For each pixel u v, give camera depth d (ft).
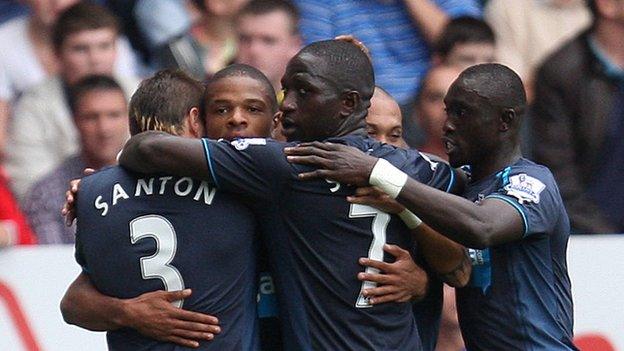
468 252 58.23
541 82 97.14
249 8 96.37
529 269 57.82
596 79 96.58
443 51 95.45
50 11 95.96
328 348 54.75
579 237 81.97
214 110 57.11
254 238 56.13
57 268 78.95
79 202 56.03
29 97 93.15
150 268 54.75
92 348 79.10
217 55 97.09
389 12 99.35
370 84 55.98
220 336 54.75
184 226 54.80
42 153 91.56
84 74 93.97
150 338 54.95
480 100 57.52
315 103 54.75
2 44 95.09
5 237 79.56
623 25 96.17
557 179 95.45
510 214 55.83
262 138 56.24
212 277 54.85
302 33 98.48
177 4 97.66
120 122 91.56
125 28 97.96
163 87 56.80
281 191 54.80
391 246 55.31
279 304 55.98
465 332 59.41
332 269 54.85
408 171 55.93
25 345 78.48
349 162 54.08
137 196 55.16
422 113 92.84
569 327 59.26
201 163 54.08
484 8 102.99
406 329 56.08
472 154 58.18
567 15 102.37
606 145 95.81
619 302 81.87
